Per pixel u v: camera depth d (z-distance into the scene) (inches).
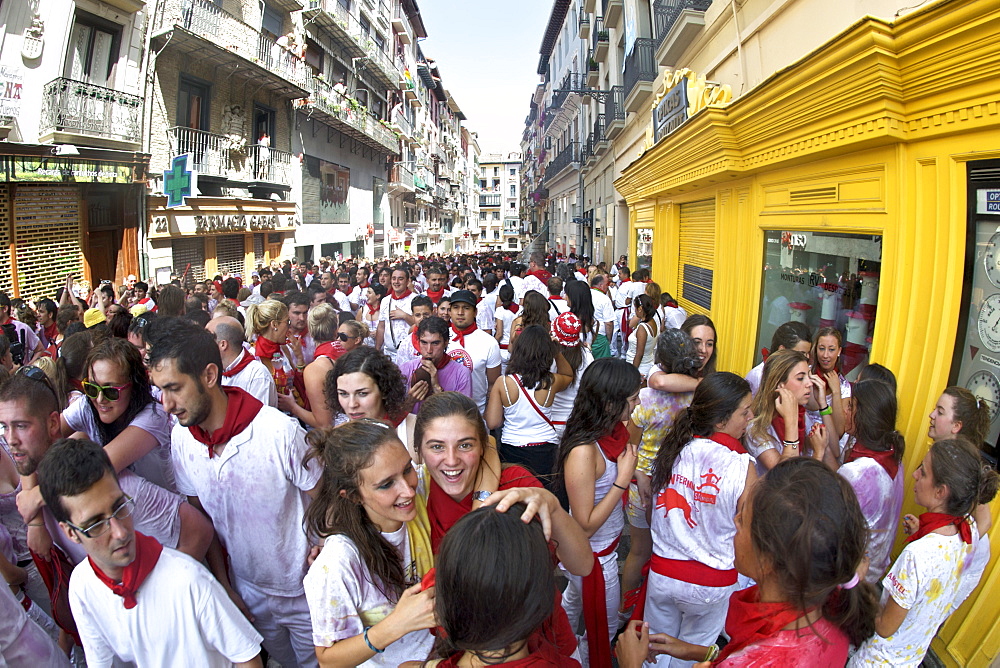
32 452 90.8
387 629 62.8
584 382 102.1
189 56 567.8
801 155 191.5
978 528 92.0
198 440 96.9
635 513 134.6
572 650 70.0
